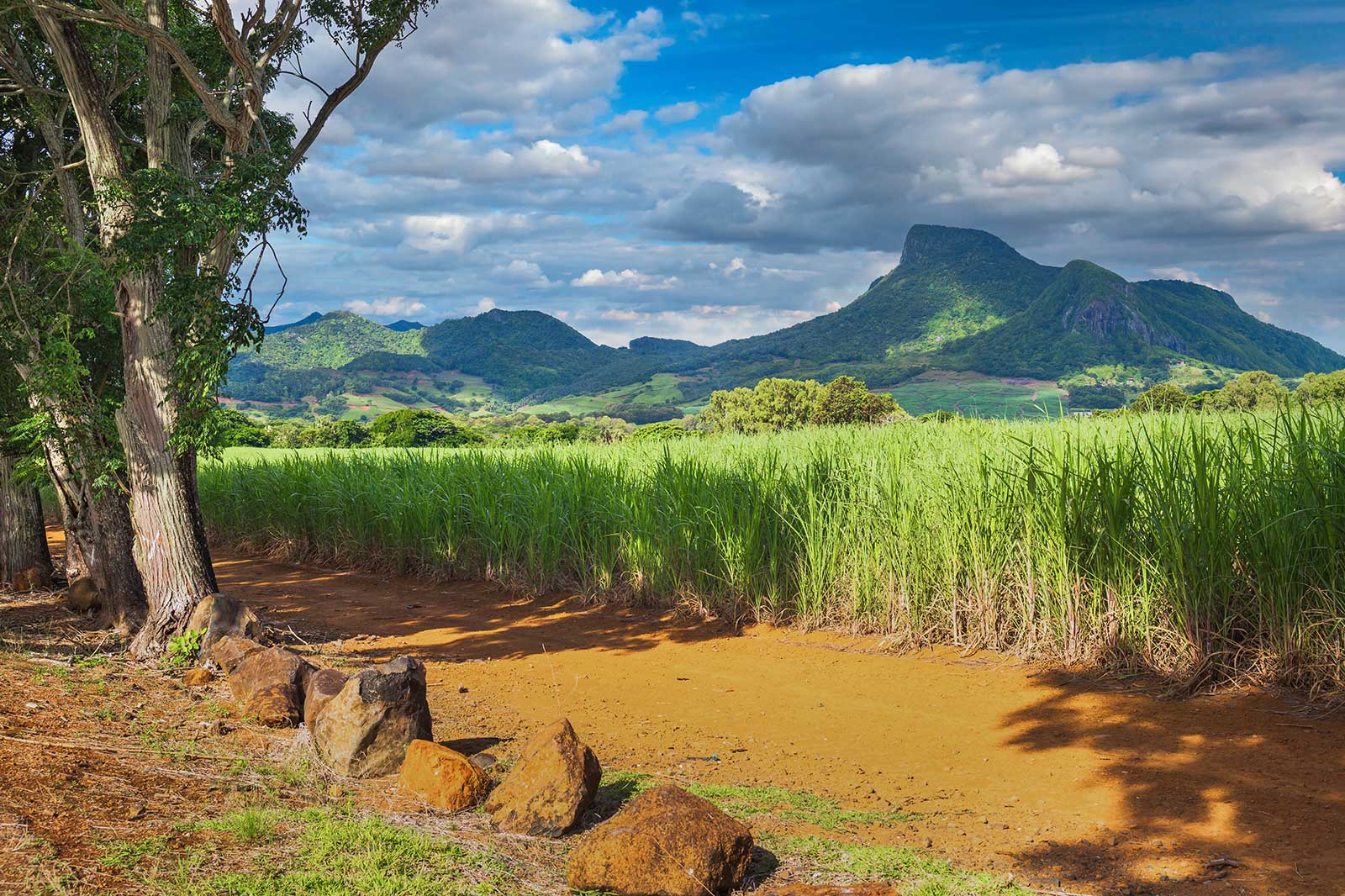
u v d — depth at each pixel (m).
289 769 5.52
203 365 8.88
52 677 7.27
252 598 13.23
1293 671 6.83
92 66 9.28
